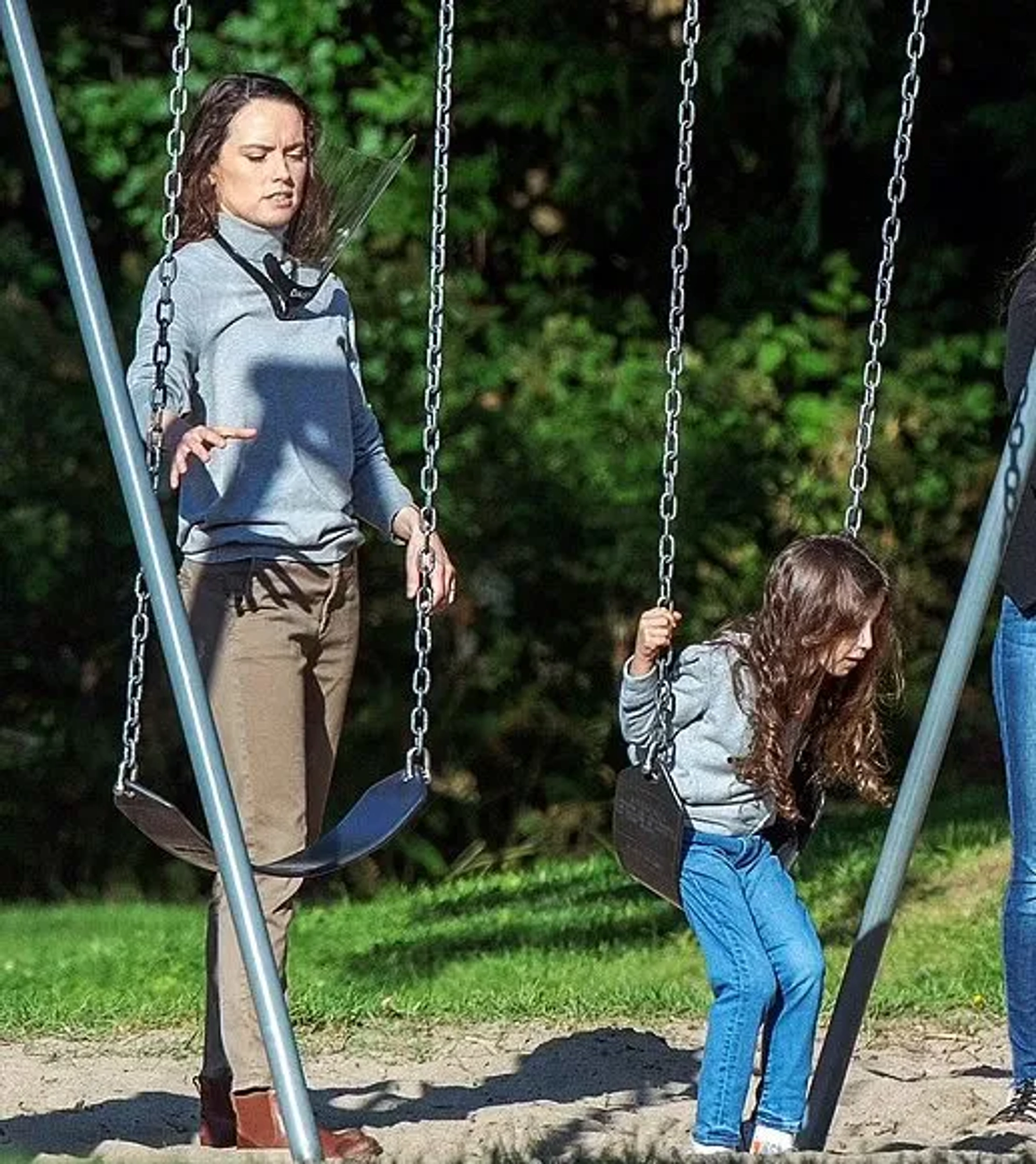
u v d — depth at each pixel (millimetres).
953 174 43469
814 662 14289
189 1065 20750
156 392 14328
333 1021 22953
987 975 24188
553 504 37938
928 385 40688
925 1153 14102
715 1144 14328
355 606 15633
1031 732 15773
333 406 15422
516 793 38969
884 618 14492
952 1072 19984
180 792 38312
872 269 43438
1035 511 15609
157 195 40281
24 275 40250
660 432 38906
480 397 38969
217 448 14250
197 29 42094
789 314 42719
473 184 41438
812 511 39219
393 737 37750
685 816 14289
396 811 14062
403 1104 18672
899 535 39750
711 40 37500
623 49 42781
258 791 15180
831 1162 13656
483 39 42250
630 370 39812
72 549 36906
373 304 38312
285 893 15203
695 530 38312
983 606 14203
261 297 15258
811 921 14688
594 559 38062
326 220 15602
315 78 40562
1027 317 15219
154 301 15039
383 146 41219
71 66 41250
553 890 33219
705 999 23859
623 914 30031
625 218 44094
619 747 39250
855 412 39844
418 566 14867
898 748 39438
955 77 42969
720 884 14516
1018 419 14234
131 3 42250
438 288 14820
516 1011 23484
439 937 29266
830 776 14797
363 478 15938
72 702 38250
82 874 38812
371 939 29969
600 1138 16734
